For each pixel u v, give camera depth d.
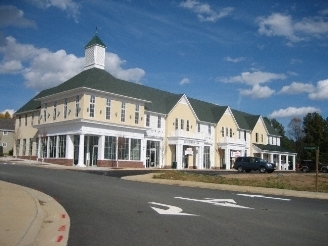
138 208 11.21
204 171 41.81
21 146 50.78
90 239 7.30
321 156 76.12
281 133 102.38
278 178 27.34
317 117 81.00
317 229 9.02
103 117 39.12
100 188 16.39
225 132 57.66
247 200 14.30
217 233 8.10
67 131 38.84
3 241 6.55
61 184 17.44
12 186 14.80
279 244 7.33
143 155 43.41
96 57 43.16
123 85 44.00
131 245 6.89
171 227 8.59
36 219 8.59
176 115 49.09
